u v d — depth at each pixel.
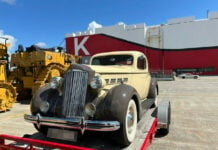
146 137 3.28
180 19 36.66
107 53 4.98
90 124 2.76
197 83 20.31
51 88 3.40
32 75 10.90
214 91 13.70
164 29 37.72
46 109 3.18
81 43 43.22
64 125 2.90
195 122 5.88
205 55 35.19
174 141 4.38
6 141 4.34
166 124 4.29
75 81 3.07
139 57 4.89
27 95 11.59
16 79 11.14
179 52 36.75
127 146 3.07
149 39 38.59
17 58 11.01
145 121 4.13
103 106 2.95
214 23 34.53
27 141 2.70
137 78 4.69
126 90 3.11
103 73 3.39
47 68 10.45
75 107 3.03
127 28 40.09
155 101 5.78
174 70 37.06
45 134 3.46
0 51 8.51
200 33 35.41
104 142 3.17
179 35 36.66
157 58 38.16
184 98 10.66
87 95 3.08
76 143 3.14
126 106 2.95
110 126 2.73
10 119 6.59
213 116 6.61
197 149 3.99
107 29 41.50
